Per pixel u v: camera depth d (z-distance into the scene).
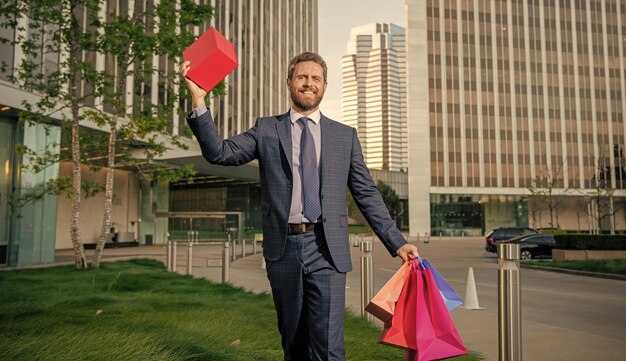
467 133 65.81
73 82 13.94
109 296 8.12
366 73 179.00
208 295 8.71
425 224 63.72
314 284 2.56
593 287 12.59
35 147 17.83
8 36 17.16
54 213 18.62
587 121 68.81
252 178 42.91
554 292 11.51
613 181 68.44
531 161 66.88
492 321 7.48
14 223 17.09
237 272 16.22
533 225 62.44
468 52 67.19
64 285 9.67
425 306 2.46
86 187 14.66
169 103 14.42
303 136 2.68
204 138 2.48
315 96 2.71
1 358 3.53
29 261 17.47
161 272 13.21
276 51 53.38
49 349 3.72
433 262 22.14
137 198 38.84
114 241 35.31
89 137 14.73
